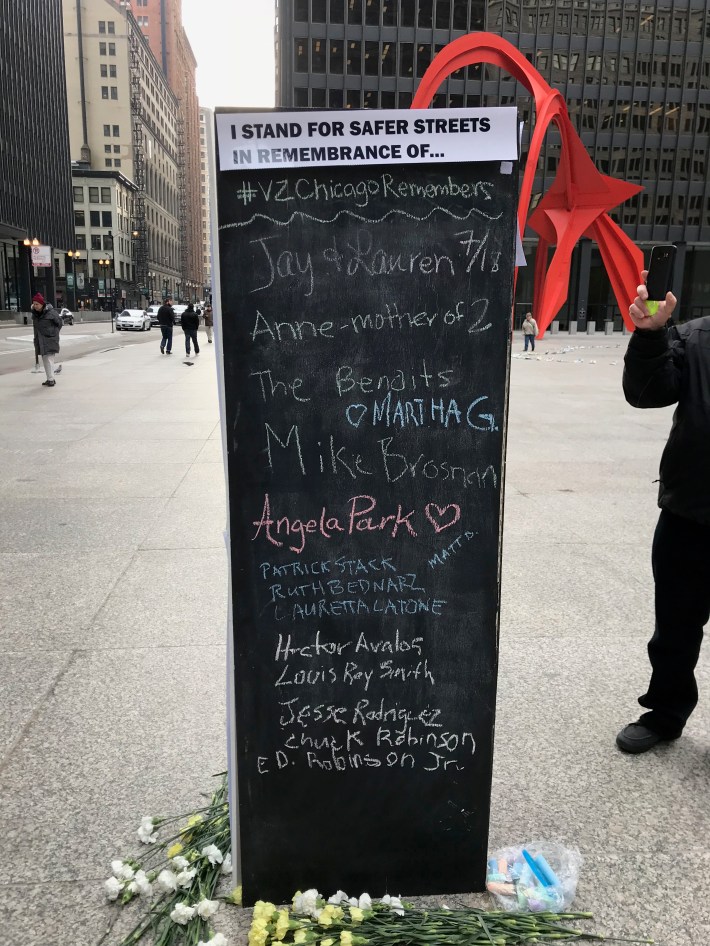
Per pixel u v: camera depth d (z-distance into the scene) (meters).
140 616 4.10
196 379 16.14
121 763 2.80
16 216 68.06
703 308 54.97
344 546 2.02
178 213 174.62
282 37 51.69
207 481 7.09
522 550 5.29
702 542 2.68
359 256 1.90
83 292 101.19
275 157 1.82
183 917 2.04
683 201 53.59
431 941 1.99
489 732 2.14
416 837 2.17
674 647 2.82
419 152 1.85
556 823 2.51
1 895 2.18
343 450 1.98
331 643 2.06
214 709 3.18
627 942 2.04
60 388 14.32
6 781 2.69
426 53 50.66
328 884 2.18
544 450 8.80
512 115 1.84
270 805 2.12
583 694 3.36
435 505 2.03
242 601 2.02
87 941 2.03
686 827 2.50
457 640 2.09
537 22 51.03
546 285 15.73
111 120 123.25
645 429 10.31
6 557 5.02
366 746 2.12
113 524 5.77
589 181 15.24
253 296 1.89
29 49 72.81
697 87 52.56
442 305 1.93
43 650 3.69
